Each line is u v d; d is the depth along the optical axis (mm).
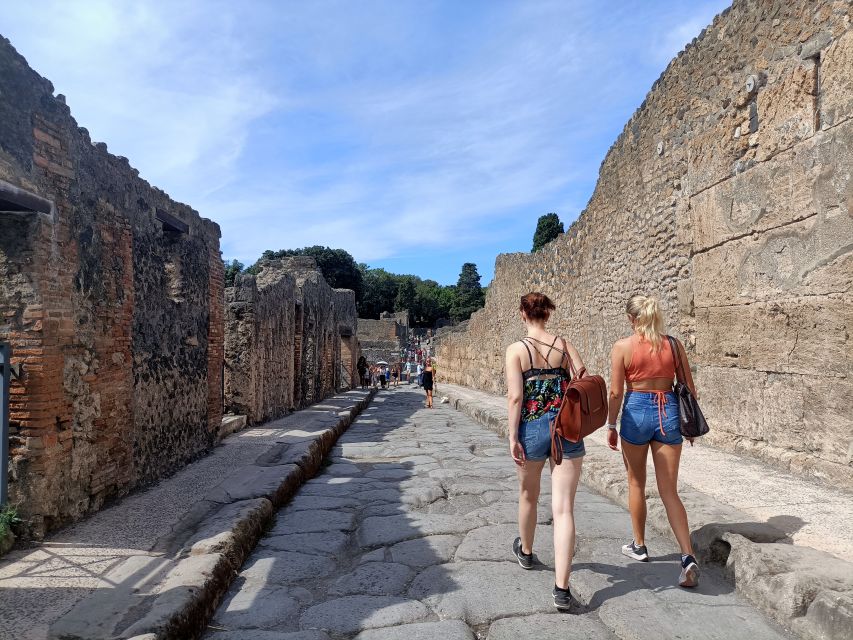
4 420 4129
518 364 3676
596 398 3498
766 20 6191
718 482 5246
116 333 5523
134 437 5906
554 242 15156
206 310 8234
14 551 4020
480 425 12977
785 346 5871
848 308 5129
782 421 5910
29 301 4340
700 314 7391
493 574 3918
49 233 4477
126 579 3465
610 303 10875
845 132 5176
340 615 3373
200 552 3943
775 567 3318
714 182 7094
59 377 4531
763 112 6211
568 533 3412
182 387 7266
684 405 3680
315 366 18141
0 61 4145
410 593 3670
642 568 3891
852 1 5121
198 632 3162
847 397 5121
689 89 7734
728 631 3027
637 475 3922
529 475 3814
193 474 6602
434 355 44875
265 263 19516
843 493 4863
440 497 6137
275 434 9531
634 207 9633
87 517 4855
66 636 2758
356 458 8875
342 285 75062
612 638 3061
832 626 2789
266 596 3695
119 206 5680
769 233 6117
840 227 5227
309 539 4820
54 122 4641
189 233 7668
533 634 3105
